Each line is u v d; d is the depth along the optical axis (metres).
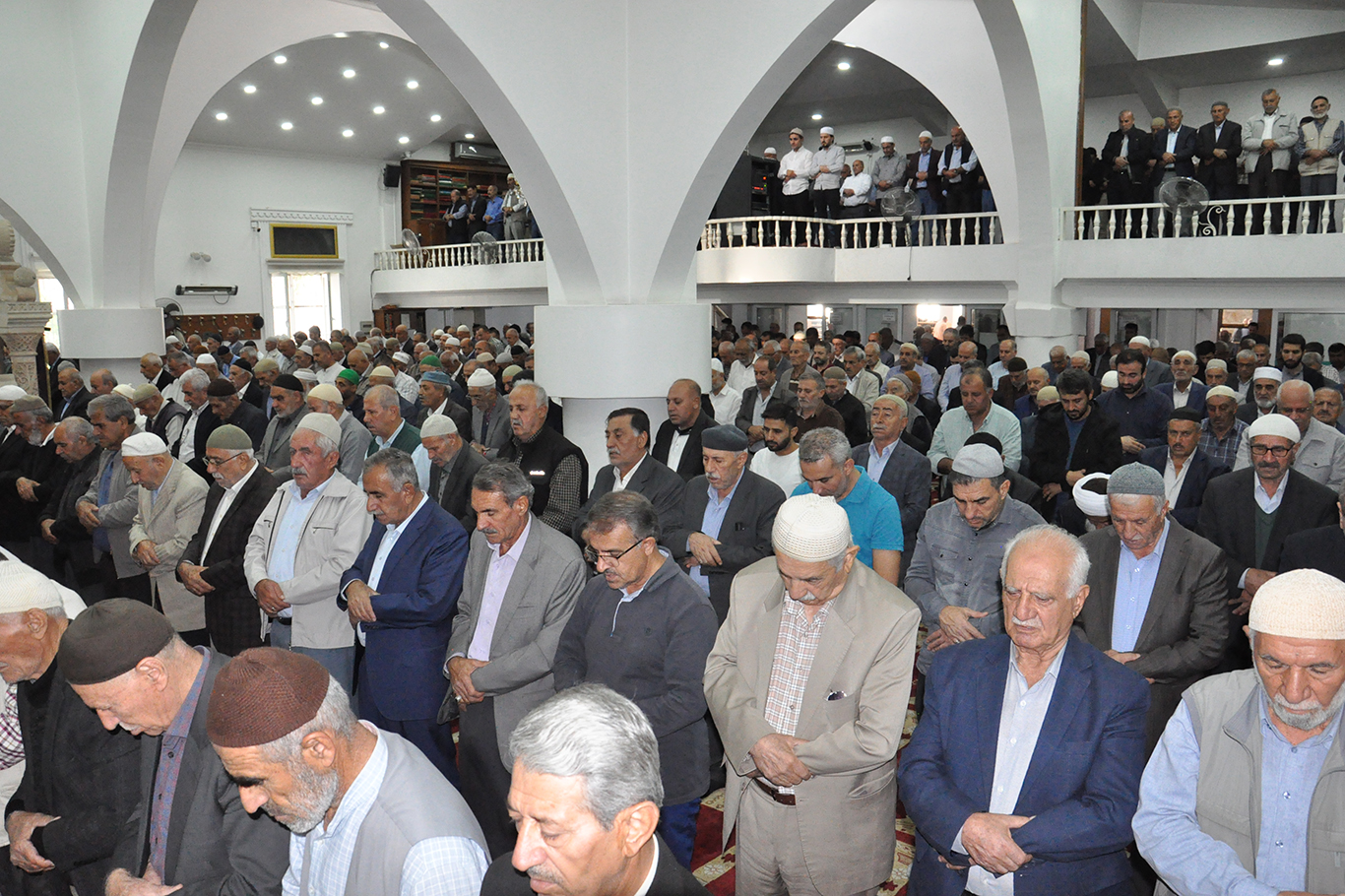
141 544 4.52
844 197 14.33
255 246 18.61
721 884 3.49
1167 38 13.86
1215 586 3.11
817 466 3.65
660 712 2.87
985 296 13.06
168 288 17.67
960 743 2.38
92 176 9.25
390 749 1.88
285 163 18.80
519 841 1.48
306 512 3.98
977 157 12.72
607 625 3.01
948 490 6.39
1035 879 2.26
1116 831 2.14
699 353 6.39
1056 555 2.24
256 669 1.72
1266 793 2.03
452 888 1.74
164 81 8.55
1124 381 6.34
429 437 4.73
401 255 19.25
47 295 17.81
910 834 3.85
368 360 9.56
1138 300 11.30
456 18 5.31
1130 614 3.22
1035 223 11.32
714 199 6.18
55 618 2.45
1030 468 5.98
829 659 2.57
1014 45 10.12
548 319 6.29
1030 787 2.27
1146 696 2.28
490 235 17.05
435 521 3.64
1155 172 11.60
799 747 2.46
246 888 2.04
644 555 2.91
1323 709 1.91
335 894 1.82
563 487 4.55
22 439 6.18
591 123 5.95
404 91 16.73
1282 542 3.93
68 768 2.33
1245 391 8.84
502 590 3.40
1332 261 9.89
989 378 5.71
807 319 17.05
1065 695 2.29
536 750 1.45
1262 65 14.20
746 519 3.99
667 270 6.29
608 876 1.49
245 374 8.84
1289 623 1.89
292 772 1.69
